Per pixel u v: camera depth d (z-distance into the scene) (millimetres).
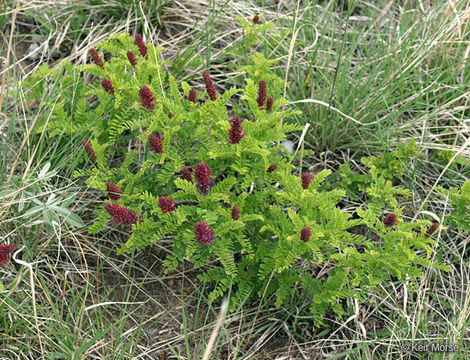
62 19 1214
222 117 988
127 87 1014
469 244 1062
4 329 952
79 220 979
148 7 1222
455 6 1187
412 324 974
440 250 1031
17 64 1154
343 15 1279
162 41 1215
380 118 1152
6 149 1037
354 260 946
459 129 1135
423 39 1200
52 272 993
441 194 1087
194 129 1001
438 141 1135
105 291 1004
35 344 950
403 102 1161
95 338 917
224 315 952
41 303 981
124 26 1204
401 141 1133
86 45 1190
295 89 1157
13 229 995
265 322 1000
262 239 992
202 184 940
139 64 1032
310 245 920
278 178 979
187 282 1021
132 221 943
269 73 1100
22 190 959
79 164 1075
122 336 973
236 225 932
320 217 951
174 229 952
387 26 1224
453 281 1033
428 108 1165
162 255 1034
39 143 1019
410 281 999
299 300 1003
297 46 1193
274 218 984
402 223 954
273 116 979
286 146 1120
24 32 1199
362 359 964
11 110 1106
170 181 1015
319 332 997
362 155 1141
